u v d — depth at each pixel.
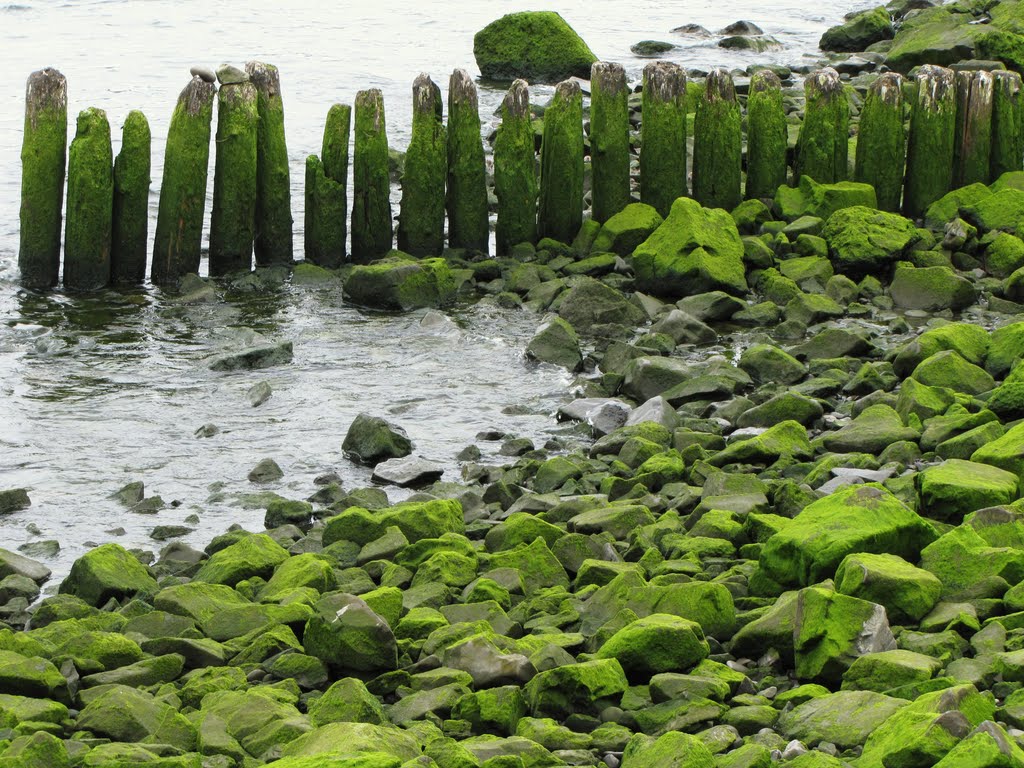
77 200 23.75
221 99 24.50
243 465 17.33
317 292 24.38
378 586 13.62
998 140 26.70
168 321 22.80
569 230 25.98
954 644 10.72
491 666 10.88
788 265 24.03
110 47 47.50
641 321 22.50
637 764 9.30
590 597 12.45
